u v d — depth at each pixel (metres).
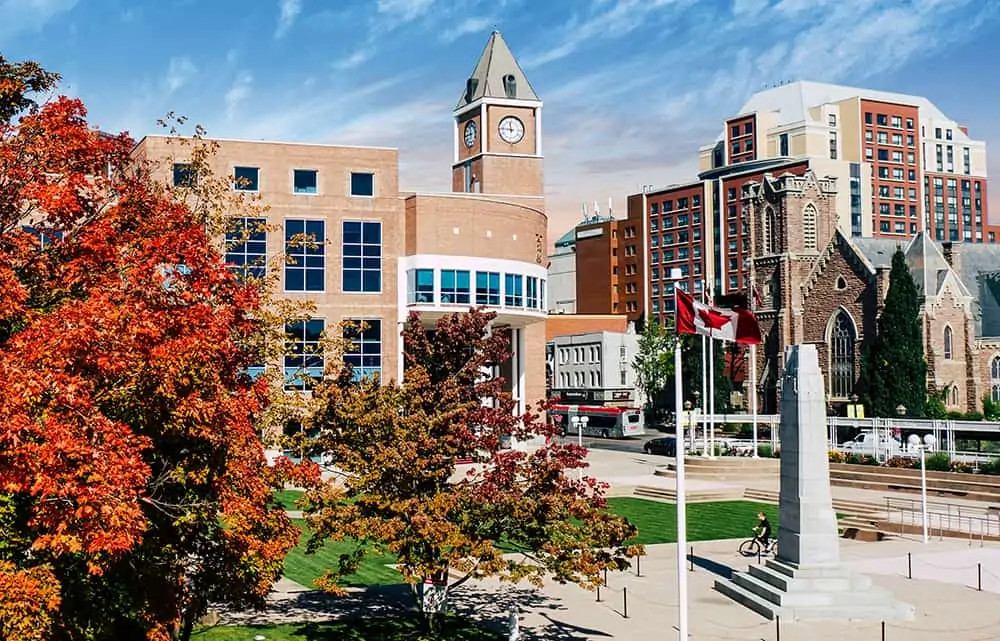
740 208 155.50
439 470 23.86
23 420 14.04
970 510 51.12
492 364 27.59
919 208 179.50
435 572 22.69
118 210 19.98
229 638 25.69
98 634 18.33
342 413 24.45
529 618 28.91
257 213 37.84
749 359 120.75
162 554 19.14
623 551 23.62
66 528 14.73
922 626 28.00
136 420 17.97
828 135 171.38
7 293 16.33
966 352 104.62
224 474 18.33
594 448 96.31
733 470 67.25
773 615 28.72
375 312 72.38
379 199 72.75
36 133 19.23
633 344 141.62
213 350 17.77
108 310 16.08
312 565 35.91
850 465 66.00
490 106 103.50
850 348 108.44
